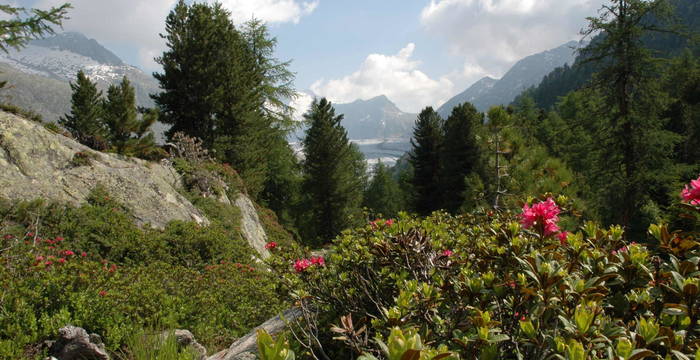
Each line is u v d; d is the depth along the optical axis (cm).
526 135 1020
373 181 5191
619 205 1555
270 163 3375
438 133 3638
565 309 158
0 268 544
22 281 536
